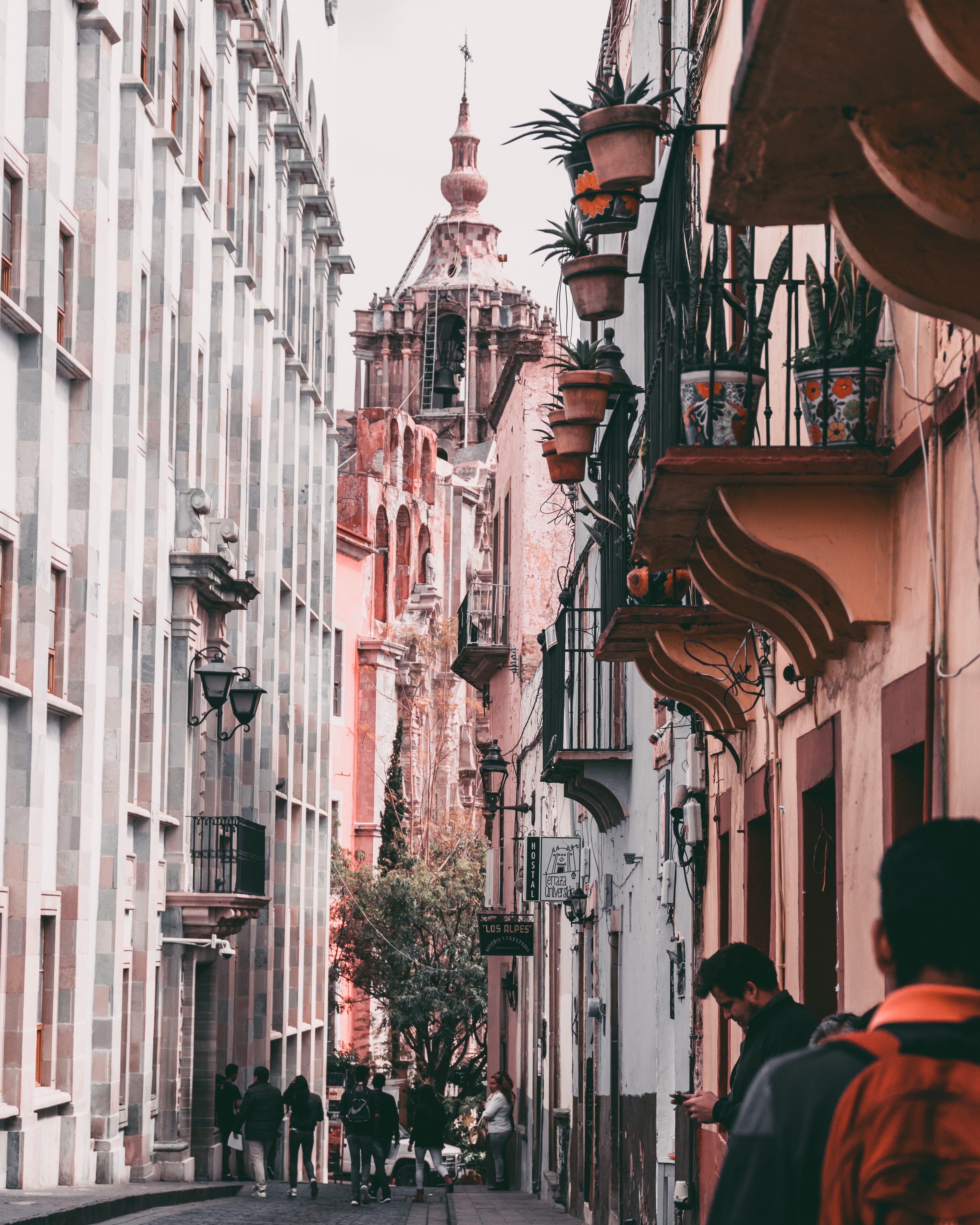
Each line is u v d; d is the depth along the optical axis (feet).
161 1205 84.58
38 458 80.07
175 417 110.32
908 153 16.11
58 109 84.43
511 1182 139.54
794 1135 10.28
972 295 18.17
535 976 127.24
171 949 105.81
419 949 223.30
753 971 24.72
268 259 140.67
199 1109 115.14
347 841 262.47
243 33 130.62
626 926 71.56
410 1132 185.16
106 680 92.79
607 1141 76.43
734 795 42.86
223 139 123.03
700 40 46.50
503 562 158.20
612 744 75.72
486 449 370.53
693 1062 49.75
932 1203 9.93
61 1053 84.69
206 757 116.47
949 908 10.60
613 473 51.75
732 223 19.45
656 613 39.58
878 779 26.40
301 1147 152.15
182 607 107.86
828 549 25.89
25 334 80.23
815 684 31.58
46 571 81.30
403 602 316.60
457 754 308.19
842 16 15.03
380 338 399.03
